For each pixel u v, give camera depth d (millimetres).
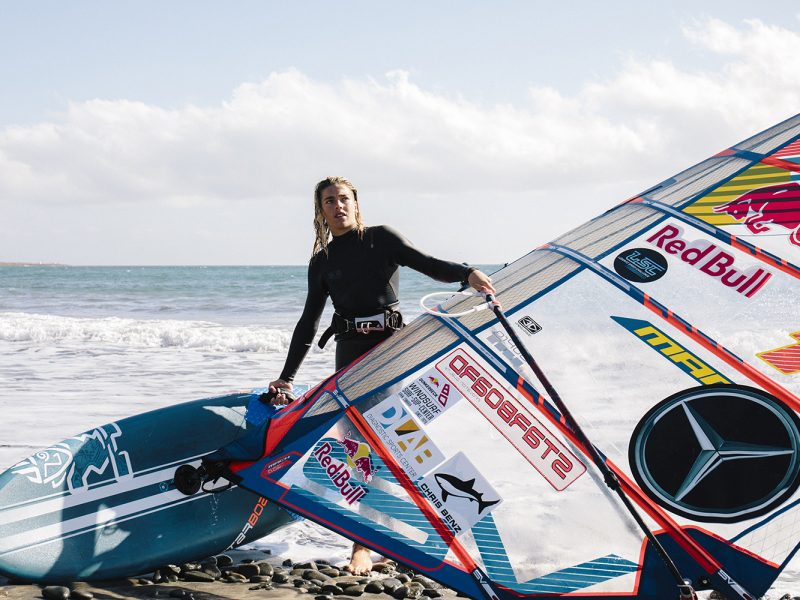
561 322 3404
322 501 3328
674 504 2982
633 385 3188
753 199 3543
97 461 3883
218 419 4227
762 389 3045
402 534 3154
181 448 4082
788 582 3713
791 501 2904
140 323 16031
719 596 3352
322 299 4258
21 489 3662
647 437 3078
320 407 3617
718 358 3143
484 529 3090
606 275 3465
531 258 3791
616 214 3818
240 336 12914
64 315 19234
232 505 4094
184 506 3979
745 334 3170
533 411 3219
